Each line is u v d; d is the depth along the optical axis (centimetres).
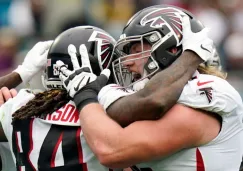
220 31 3231
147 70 1241
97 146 1174
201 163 1197
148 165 1231
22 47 3150
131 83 1278
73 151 1241
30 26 3322
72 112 1253
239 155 1248
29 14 3350
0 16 3378
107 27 3375
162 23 1235
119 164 1170
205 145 1198
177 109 1170
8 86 1434
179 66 1189
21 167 1293
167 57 1233
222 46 3122
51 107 1266
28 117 1274
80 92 1223
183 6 3394
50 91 1297
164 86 1163
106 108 1204
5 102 1387
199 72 1252
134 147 1153
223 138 1205
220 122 1205
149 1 3491
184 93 1175
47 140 1253
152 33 1230
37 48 1434
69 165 1241
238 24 3306
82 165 1238
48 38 3259
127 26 1272
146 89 1166
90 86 1226
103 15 3462
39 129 1266
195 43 1206
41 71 1430
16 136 1291
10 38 3069
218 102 1179
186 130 1162
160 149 1159
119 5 3494
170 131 1159
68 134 1243
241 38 3180
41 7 3378
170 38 1230
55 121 1251
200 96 1176
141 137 1153
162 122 1162
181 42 1236
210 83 1191
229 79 2886
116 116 1185
